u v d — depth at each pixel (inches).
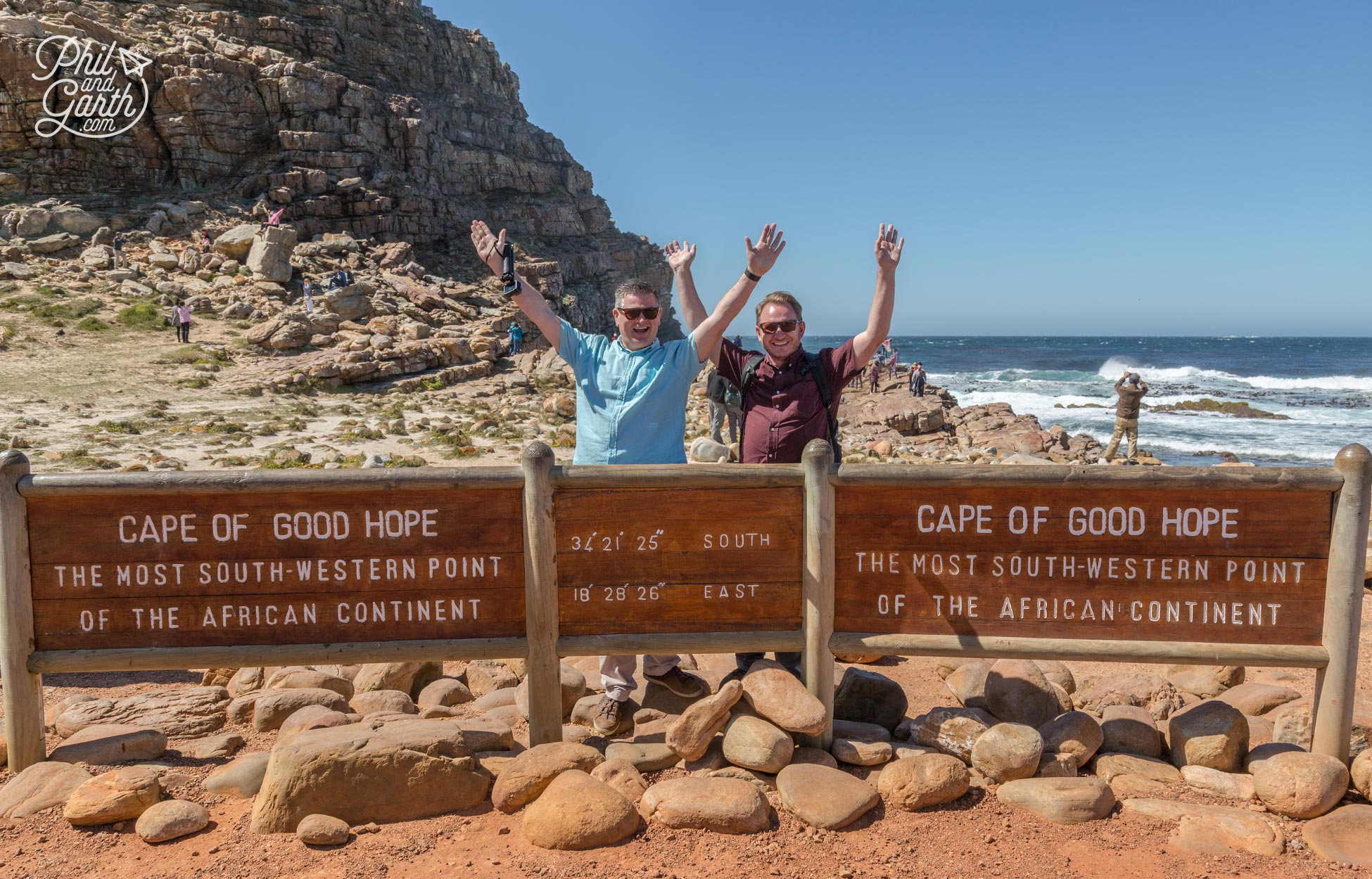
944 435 1016.9
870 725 149.9
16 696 135.9
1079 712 145.9
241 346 1207.6
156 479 133.6
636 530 138.7
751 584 140.2
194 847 117.8
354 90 2436.0
